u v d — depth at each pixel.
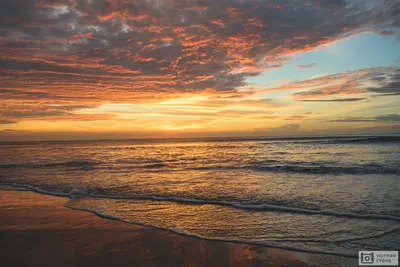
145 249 4.72
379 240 4.91
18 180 13.55
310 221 6.12
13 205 8.38
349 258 4.24
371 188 9.43
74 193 9.95
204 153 32.88
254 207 7.42
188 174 14.61
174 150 42.12
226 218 6.56
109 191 10.25
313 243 4.86
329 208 7.08
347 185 10.13
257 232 5.50
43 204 8.45
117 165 20.06
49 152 40.16
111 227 6.00
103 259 4.32
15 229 5.93
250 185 10.77
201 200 8.45
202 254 4.49
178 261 4.23
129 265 4.10
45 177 14.26
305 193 8.95
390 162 16.62
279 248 4.68
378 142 39.56
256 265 4.08
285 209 7.14
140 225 6.13
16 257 4.43
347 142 43.84
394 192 8.70
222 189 10.09
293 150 32.09
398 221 5.93
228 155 28.31
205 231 5.64
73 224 6.26
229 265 4.10
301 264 4.07
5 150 48.28
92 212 7.36
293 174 13.60
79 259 4.32
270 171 15.07
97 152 38.59
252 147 44.00
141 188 10.69
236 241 5.04
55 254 4.53
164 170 16.69
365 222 5.93
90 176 14.32
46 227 6.05
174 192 9.77
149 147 55.91
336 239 5.02
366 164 16.02
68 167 19.06
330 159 20.25
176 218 6.66
